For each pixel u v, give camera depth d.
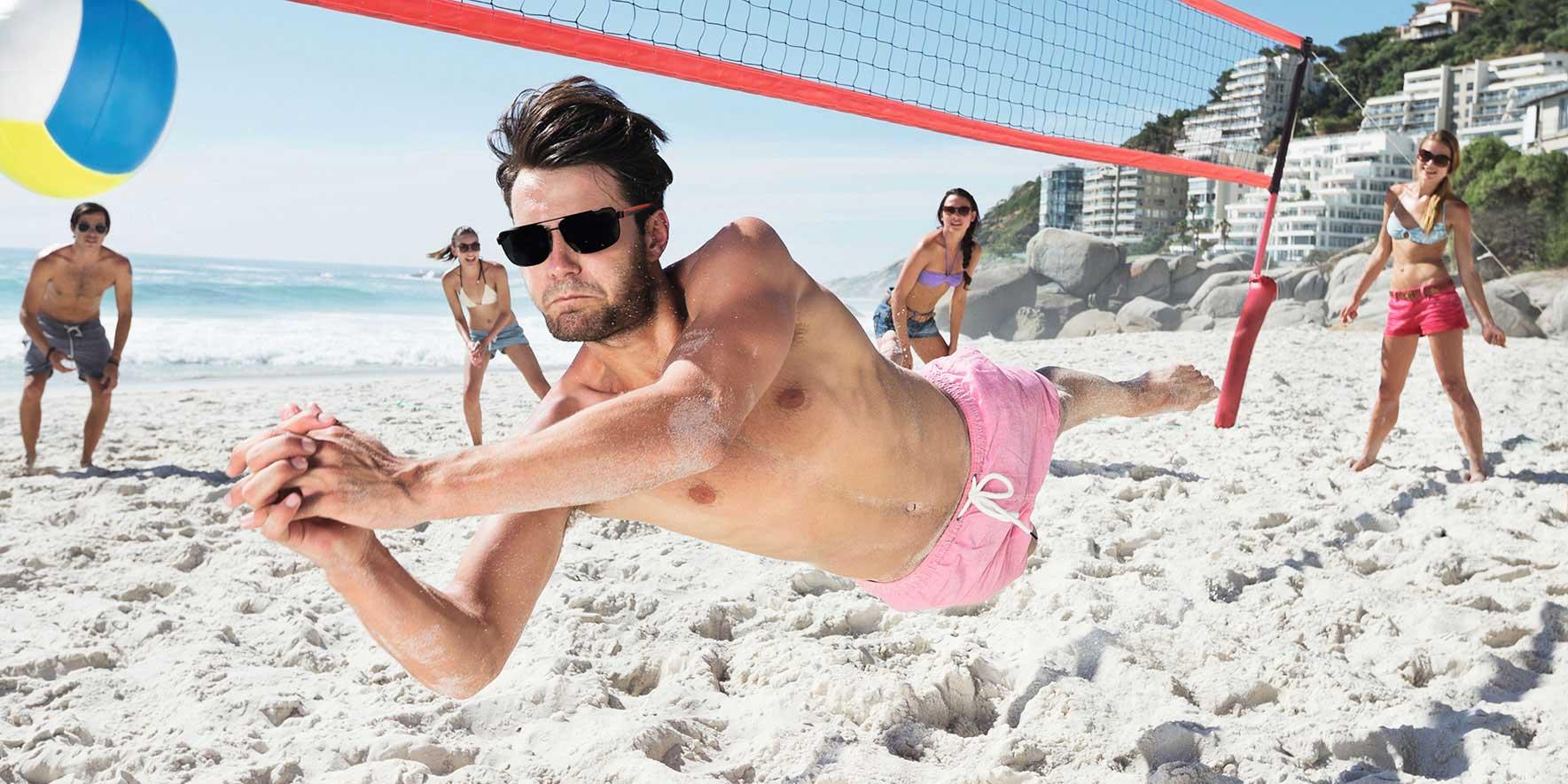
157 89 2.04
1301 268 41.03
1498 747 2.31
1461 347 5.23
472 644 1.66
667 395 1.35
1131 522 4.55
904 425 1.99
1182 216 80.00
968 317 49.34
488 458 1.27
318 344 19.67
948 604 2.32
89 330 6.35
